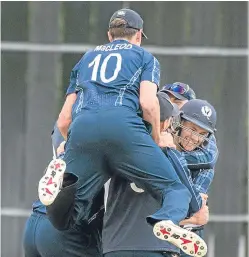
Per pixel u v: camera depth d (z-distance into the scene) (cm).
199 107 2386
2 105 4081
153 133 2272
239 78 4047
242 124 4059
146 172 2242
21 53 4072
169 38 4031
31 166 4088
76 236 2391
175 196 2231
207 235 4081
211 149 2448
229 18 4038
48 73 4066
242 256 4081
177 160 2298
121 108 2250
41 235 2402
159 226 2172
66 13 4059
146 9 4025
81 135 2255
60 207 2236
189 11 4031
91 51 2375
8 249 4134
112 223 2333
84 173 2269
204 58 4038
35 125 4075
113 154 2248
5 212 4162
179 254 2323
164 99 2364
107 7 4034
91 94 2283
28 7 4072
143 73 2294
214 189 4069
